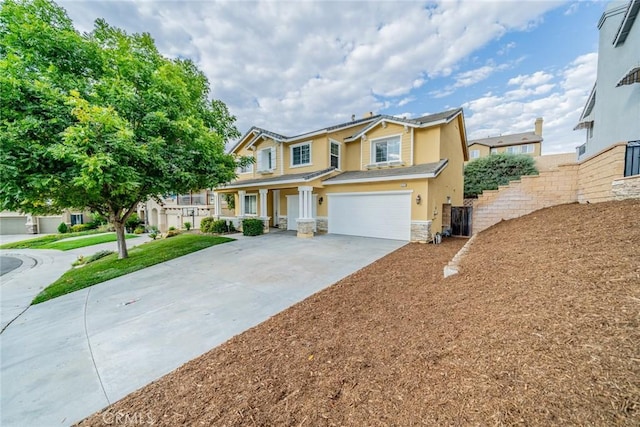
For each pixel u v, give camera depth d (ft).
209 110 40.06
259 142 59.67
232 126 43.80
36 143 21.76
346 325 12.71
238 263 27.84
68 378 10.60
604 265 10.62
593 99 46.21
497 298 11.39
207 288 20.71
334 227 46.65
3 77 20.12
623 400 5.45
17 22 23.84
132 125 28.14
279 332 12.84
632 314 7.59
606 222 15.06
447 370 7.90
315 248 33.55
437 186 39.34
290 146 54.13
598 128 37.65
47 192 25.57
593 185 24.36
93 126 23.03
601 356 6.62
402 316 12.73
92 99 25.72
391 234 39.22
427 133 41.81
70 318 16.93
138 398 9.02
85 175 21.11
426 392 7.27
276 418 7.36
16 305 21.16
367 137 47.88
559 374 6.49
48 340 14.01
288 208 55.93
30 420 8.43
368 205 41.60
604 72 35.50
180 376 10.05
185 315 15.97
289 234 47.37
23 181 21.58
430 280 17.74
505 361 7.48
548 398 5.97
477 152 110.42
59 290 23.66
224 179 37.11
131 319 15.96
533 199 33.22
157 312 16.72
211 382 9.45
